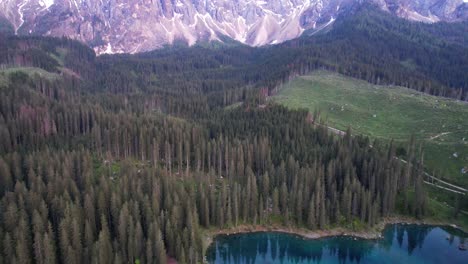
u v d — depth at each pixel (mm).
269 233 132375
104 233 101125
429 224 138875
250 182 137000
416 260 119438
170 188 128125
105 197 118000
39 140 161625
